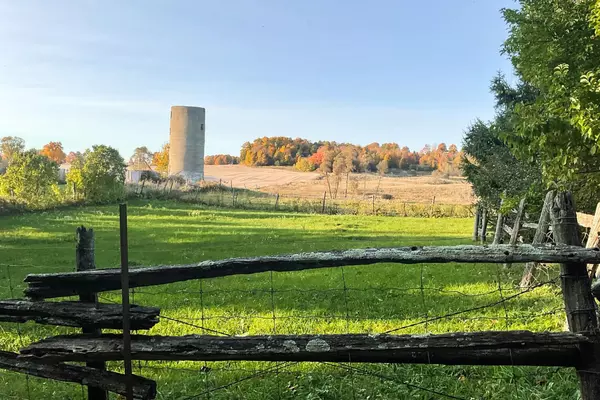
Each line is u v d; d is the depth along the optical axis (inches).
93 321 146.6
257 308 366.9
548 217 367.2
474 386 210.4
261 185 3063.5
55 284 152.9
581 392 135.4
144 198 1598.2
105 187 1480.1
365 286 445.7
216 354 140.3
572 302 134.2
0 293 442.6
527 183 589.9
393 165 4370.1
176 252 695.1
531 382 208.7
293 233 981.8
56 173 1438.2
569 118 277.3
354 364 235.5
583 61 356.2
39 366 158.7
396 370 226.4
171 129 2293.3
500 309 337.1
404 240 884.0
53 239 828.0
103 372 151.9
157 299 401.7
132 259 630.5
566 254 130.0
